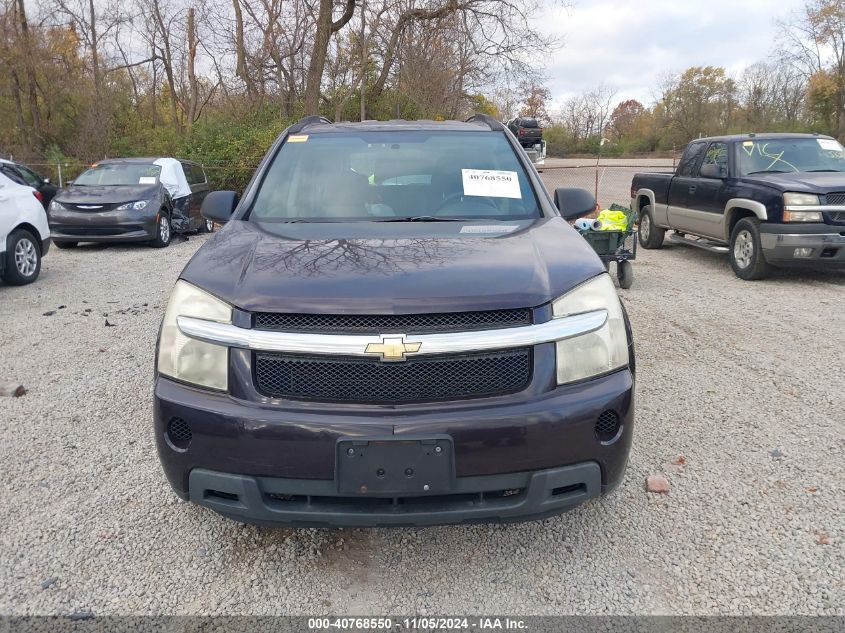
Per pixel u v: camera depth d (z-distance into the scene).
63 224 12.46
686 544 3.11
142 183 13.42
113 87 33.34
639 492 3.55
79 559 3.02
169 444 2.73
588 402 2.65
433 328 2.61
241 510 2.66
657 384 5.09
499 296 2.66
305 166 4.12
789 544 3.08
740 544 3.10
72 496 3.54
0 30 29.70
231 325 2.67
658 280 9.20
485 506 2.62
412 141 4.33
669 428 4.31
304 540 3.18
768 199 8.70
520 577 2.90
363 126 4.59
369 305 2.61
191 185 15.62
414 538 3.20
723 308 7.47
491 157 4.20
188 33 34.28
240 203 3.90
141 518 3.34
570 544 3.12
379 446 2.51
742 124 59.66
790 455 3.93
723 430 4.27
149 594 2.79
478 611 2.70
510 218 3.72
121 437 4.23
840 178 8.77
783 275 9.53
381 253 3.03
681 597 2.76
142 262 11.27
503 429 2.55
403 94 25.98
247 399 2.63
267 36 24.77
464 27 23.59
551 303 2.71
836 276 9.43
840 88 49.38
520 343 2.62
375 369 2.58
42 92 31.31
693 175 10.77
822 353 5.80
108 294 8.55
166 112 41.34
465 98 26.59
